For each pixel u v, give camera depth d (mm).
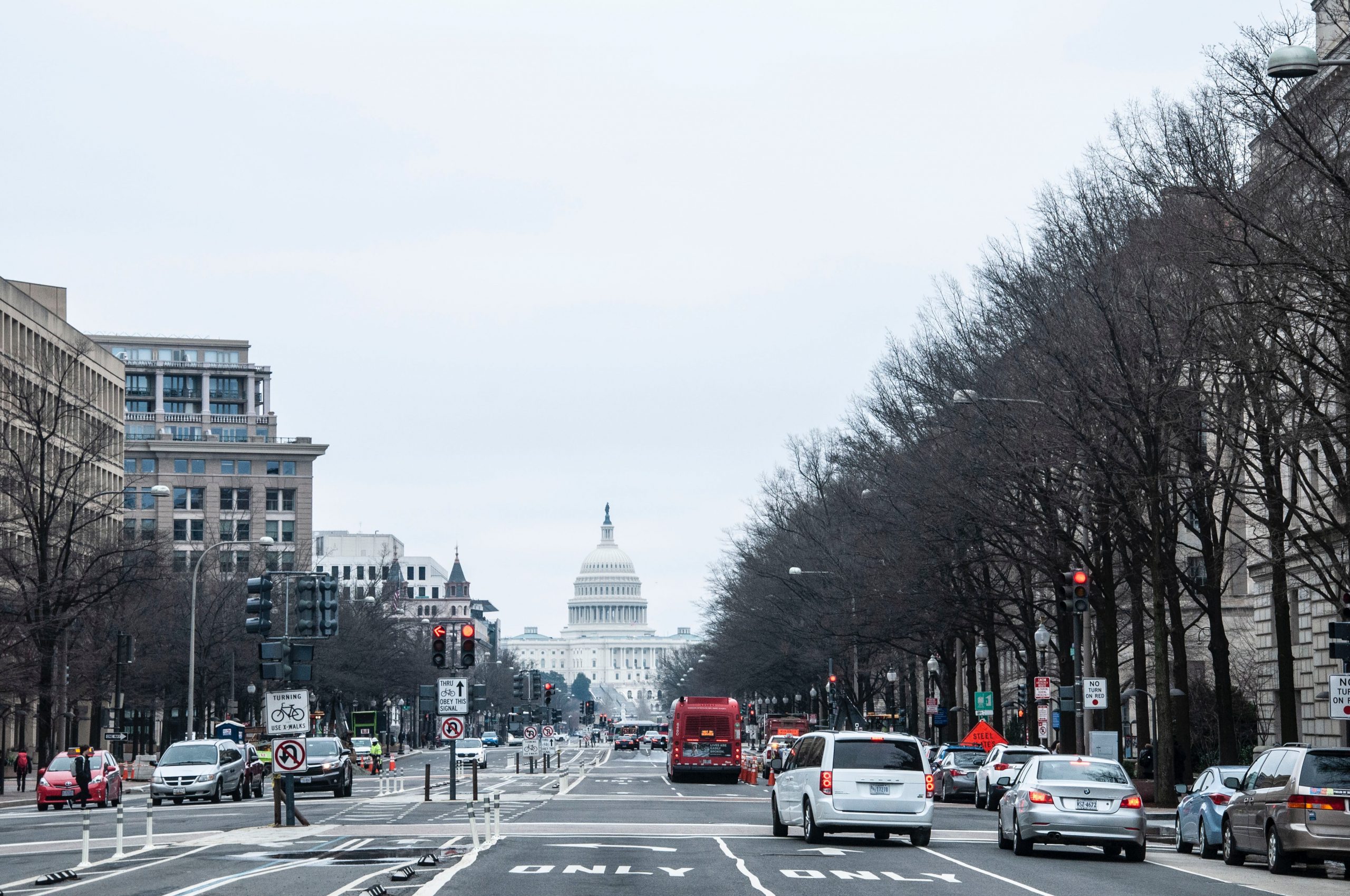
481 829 43594
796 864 32719
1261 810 33562
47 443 98375
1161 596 52312
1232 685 84125
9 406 104625
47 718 83562
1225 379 48500
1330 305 33312
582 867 31219
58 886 27062
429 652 184875
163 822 50750
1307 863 33719
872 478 77750
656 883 27984
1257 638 78312
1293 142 34281
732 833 43531
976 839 42156
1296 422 45219
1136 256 47062
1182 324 44781
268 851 35469
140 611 104000
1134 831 35844
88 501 87188
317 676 128500
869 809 38469
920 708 123625
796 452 108188
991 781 57625
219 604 115312
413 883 27297
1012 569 79875
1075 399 50750
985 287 60812
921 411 69062
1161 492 52062
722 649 139750
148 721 150500
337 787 68375
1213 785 38500
